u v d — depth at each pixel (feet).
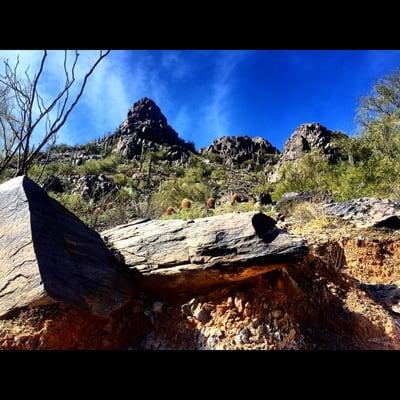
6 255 9.34
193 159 127.44
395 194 33.35
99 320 9.57
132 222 13.17
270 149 159.02
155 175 96.68
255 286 10.70
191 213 34.01
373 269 18.47
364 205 24.58
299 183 49.14
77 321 9.04
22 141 18.52
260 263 10.18
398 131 42.91
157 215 32.81
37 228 9.70
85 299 9.31
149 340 9.98
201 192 60.44
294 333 10.09
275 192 52.42
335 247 18.63
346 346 10.52
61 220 10.66
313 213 24.76
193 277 10.60
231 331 9.83
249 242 10.50
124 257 11.48
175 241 11.41
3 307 8.61
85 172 88.33
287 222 24.94
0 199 10.39
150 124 151.94
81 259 10.16
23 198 10.16
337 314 11.63
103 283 10.05
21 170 18.11
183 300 10.75
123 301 10.20
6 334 8.20
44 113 18.45
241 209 35.45
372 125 45.39
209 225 11.32
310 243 18.56
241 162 145.07
